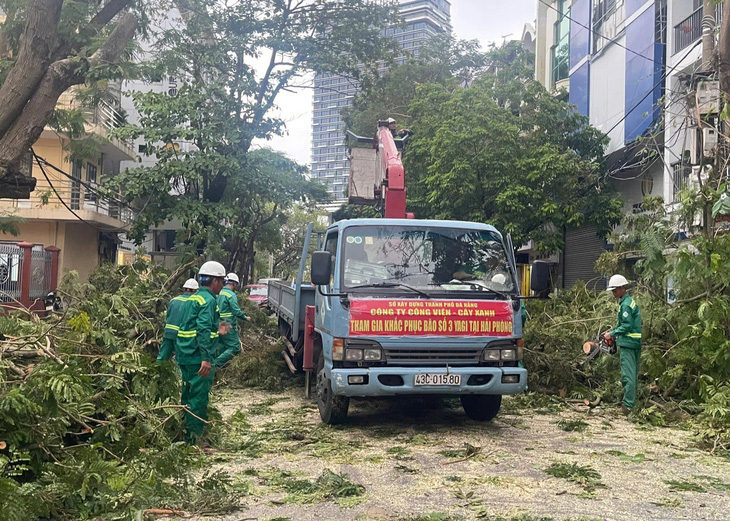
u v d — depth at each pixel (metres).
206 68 20.61
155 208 18.91
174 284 11.59
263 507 4.61
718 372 8.45
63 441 5.12
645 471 5.73
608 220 20.22
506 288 7.57
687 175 13.76
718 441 6.73
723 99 10.03
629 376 8.38
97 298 9.09
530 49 33.16
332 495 4.89
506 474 5.56
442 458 6.11
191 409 6.07
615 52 21.31
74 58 9.52
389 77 27.97
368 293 7.18
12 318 6.41
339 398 7.34
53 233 26.58
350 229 7.54
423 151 21.09
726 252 8.97
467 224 7.89
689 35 17.59
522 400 9.21
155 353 9.56
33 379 4.56
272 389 10.21
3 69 10.82
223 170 19.17
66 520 4.11
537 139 21.09
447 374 6.96
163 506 4.48
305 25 22.02
